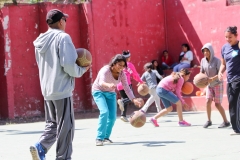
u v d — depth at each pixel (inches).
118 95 992.9
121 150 445.4
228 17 941.8
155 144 475.2
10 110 888.3
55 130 341.4
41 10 930.1
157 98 786.8
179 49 1039.0
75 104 961.5
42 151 339.9
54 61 325.4
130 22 1023.0
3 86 898.1
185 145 459.8
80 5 971.9
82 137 565.6
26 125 780.0
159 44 1059.3
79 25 973.2
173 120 725.9
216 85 586.2
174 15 1044.5
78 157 413.7
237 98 503.8
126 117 754.2
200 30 995.3
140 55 1034.1
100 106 483.2
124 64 474.0
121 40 1007.6
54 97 328.5
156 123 639.1
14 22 907.4
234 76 499.8
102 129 482.9
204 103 898.7
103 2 984.3
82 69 329.4
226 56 502.0
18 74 908.0
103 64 976.9
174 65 1022.4
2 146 514.0
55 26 335.3
